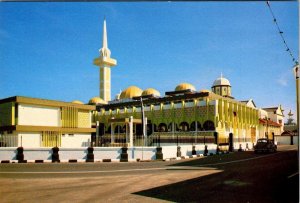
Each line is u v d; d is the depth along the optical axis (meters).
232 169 16.14
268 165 18.23
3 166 17.84
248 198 8.52
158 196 8.80
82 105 31.64
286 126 88.94
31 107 27.20
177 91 62.25
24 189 9.98
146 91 67.38
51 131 28.41
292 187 10.24
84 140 31.64
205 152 31.17
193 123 46.84
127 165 18.88
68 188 10.16
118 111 56.25
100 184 11.00
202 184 10.95
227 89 71.31
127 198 8.54
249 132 56.78
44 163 20.19
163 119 50.00
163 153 24.66
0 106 27.36
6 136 24.88
